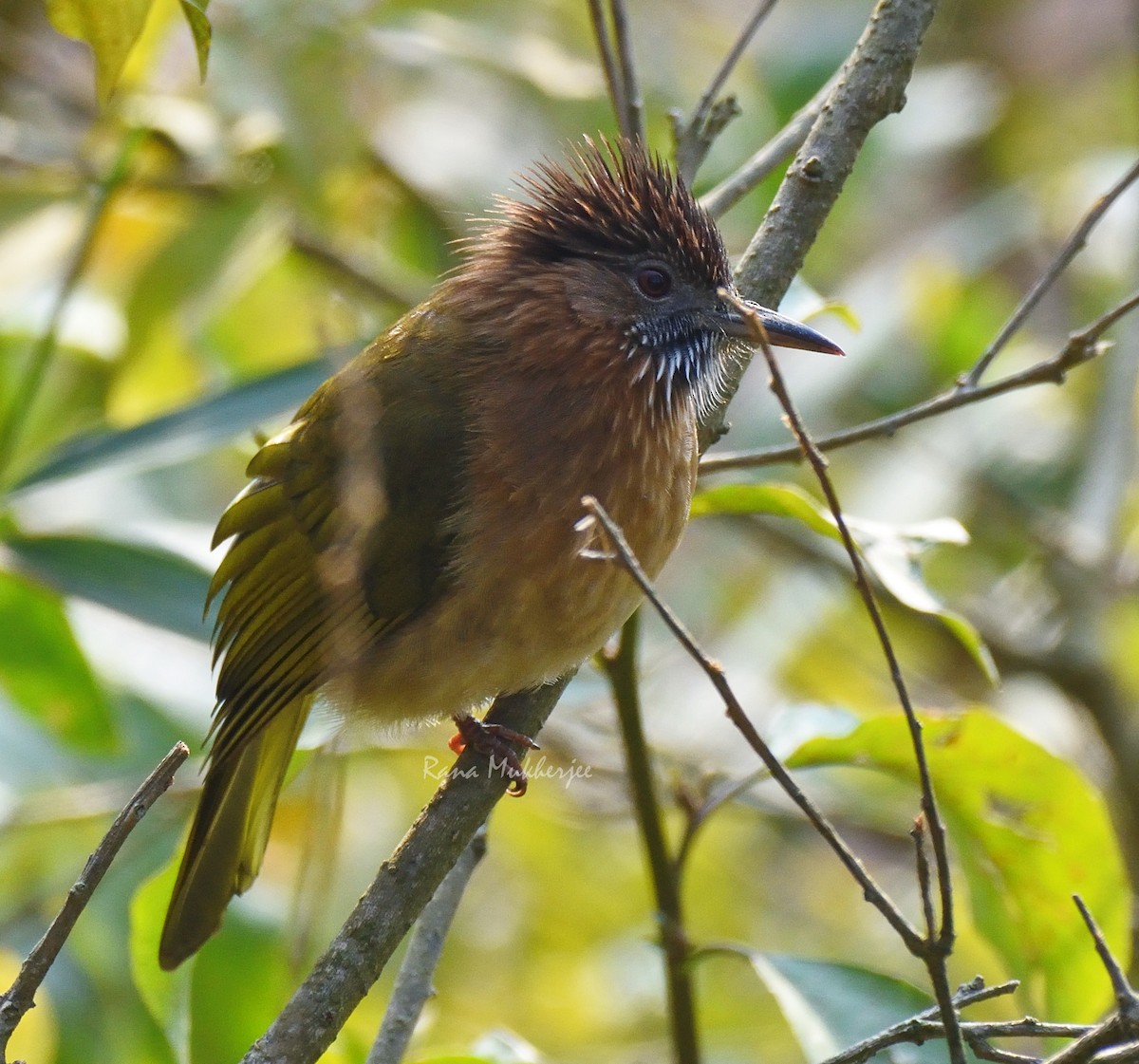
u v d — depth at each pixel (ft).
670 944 26.91
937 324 47.42
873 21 27.58
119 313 38.99
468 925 45.37
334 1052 26.78
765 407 43.93
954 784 27.07
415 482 26.45
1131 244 46.85
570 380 26.53
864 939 44.32
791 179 27.55
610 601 25.93
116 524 33.53
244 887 27.50
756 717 44.34
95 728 34.94
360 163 40.88
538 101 41.24
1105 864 26.73
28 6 48.26
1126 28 56.13
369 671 27.14
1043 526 44.11
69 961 35.70
